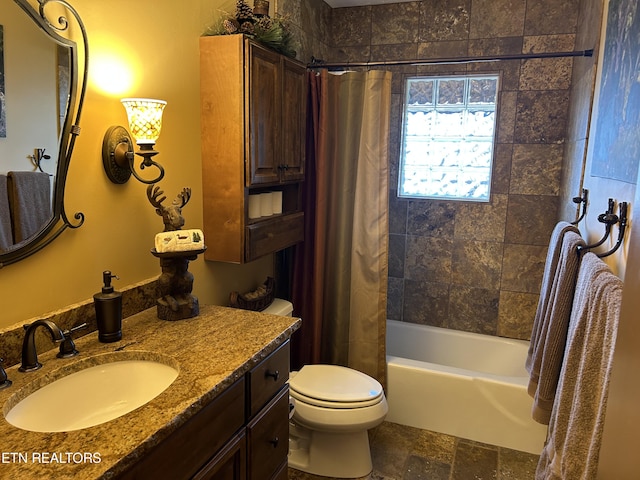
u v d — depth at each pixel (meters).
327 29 3.28
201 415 1.18
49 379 1.22
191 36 1.91
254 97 1.96
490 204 3.08
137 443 0.95
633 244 0.78
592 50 2.17
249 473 1.44
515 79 2.91
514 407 2.47
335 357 2.76
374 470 2.30
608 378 1.02
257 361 1.39
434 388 2.61
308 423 2.16
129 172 1.63
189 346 1.43
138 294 1.69
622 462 0.76
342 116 2.56
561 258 1.75
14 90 1.22
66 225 1.41
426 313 3.35
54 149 1.34
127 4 1.58
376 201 2.57
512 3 2.88
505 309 3.15
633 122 1.35
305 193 2.63
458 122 3.14
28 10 1.24
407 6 3.13
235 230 2.03
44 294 1.38
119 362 1.38
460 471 2.30
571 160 2.56
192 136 1.96
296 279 2.74
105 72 1.52
